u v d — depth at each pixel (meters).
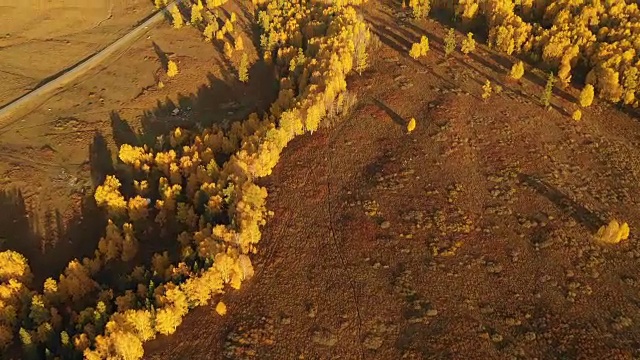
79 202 90.88
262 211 83.12
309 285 73.88
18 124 106.06
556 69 113.62
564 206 84.06
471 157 94.25
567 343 64.88
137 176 94.38
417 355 64.56
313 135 100.69
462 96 108.44
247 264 73.00
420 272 74.94
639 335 65.81
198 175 87.25
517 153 94.81
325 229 82.50
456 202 85.50
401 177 90.44
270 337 66.88
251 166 88.31
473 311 69.50
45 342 67.31
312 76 105.19
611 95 104.94
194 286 68.31
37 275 79.88
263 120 102.12
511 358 63.66
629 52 103.94
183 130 101.94
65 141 102.50
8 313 69.44
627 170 91.69
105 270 79.25
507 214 83.25
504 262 75.88
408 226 81.88
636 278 73.00
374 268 76.12
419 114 104.50
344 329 68.19
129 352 62.09
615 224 76.44
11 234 85.44
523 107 105.69
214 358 64.25
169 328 66.25
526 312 69.00
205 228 77.75
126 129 106.19
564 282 72.62
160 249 82.25
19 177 94.25
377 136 99.94
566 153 95.19
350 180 91.25
